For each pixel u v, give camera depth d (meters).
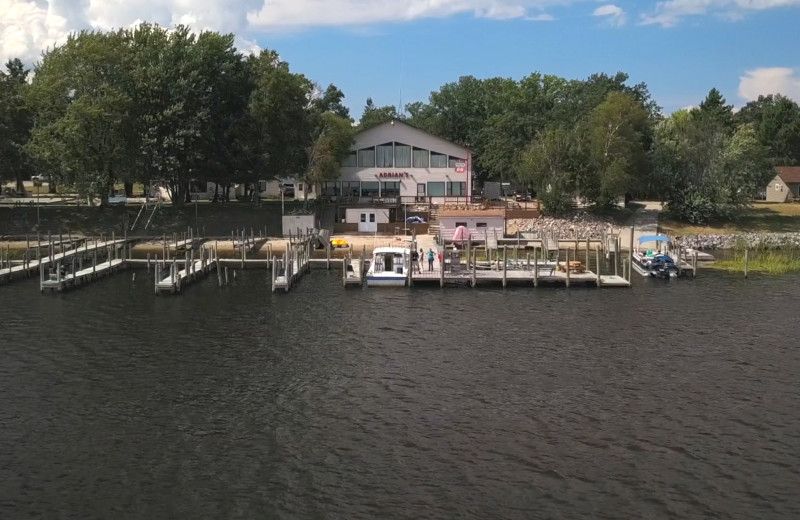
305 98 95.44
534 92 127.19
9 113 90.31
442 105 131.25
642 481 25.66
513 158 113.12
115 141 87.62
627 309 52.16
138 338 44.41
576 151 96.50
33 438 29.45
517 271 63.84
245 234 88.69
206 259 71.88
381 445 28.61
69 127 83.38
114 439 29.36
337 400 33.50
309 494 24.91
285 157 92.44
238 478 26.06
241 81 94.19
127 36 91.75
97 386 35.56
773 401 33.25
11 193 124.50
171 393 34.56
